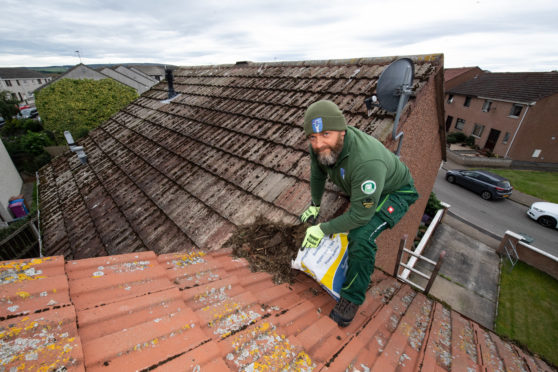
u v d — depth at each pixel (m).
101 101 27.36
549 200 16.12
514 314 7.58
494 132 23.42
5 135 29.22
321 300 2.26
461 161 22.05
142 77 44.72
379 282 3.07
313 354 1.62
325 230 1.92
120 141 7.11
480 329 2.91
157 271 1.94
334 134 1.64
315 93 4.81
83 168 6.72
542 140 21.08
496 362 2.33
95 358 1.13
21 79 64.19
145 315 1.46
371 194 1.64
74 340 1.13
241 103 5.84
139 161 5.75
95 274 1.76
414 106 3.52
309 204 3.00
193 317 1.53
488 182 15.88
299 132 4.18
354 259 2.02
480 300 8.02
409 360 1.94
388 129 3.29
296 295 2.24
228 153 4.57
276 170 3.74
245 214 3.31
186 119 6.43
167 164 5.17
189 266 2.20
